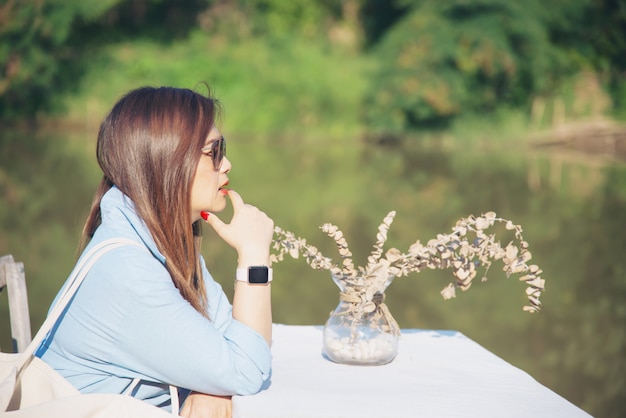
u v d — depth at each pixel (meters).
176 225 1.48
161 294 1.38
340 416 1.31
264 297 1.51
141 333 1.38
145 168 1.47
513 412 1.34
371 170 14.94
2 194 9.88
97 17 24.62
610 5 24.38
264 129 23.20
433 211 9.63
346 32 28.02
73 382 1.42
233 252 6.95
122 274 1.38
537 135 23.64
